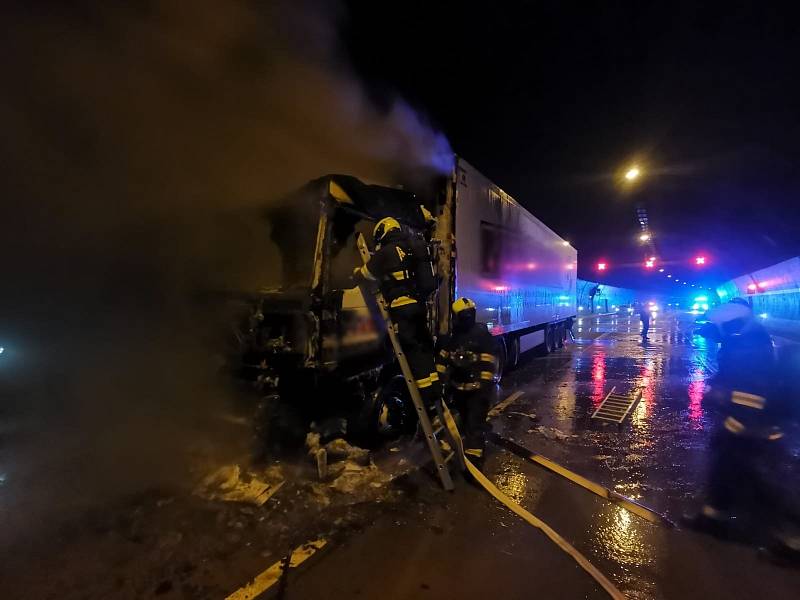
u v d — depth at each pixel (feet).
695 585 8.09
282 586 7.92
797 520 10.43
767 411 10.70
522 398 23.26
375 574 8.31
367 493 11.51
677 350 44.65
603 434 17.07
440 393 12.71
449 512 10.72
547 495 11.78
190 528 9.74
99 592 7.72
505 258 25.17
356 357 13.71
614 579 8.27
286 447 13.09
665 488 12.25
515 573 8.39
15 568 8.32
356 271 13.23
